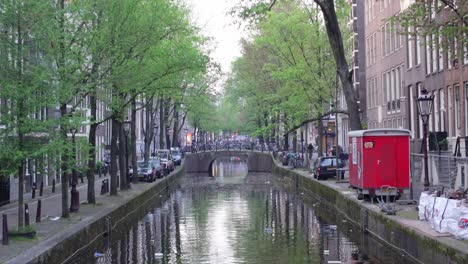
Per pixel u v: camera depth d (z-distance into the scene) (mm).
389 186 24047
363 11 62094
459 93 33156
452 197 18656
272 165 77562
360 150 25828
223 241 22516
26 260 14609
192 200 40156
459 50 16453
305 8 41094
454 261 14242
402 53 45281
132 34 26453
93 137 28250
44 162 18938
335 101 42438
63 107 21594
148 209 34438
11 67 17906
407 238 18125
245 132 109250
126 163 39031
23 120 17672
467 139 30078
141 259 19047
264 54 56906
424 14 16516
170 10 29953
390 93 49500
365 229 23609
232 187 52562
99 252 20359
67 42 21734
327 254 19406
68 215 23000
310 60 41031
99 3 24875
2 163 18172
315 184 40594
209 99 63531
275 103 56656
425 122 22078
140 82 27938
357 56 64062
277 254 19625
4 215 16984
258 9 26312
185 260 18828
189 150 91000
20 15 17750
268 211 32656
